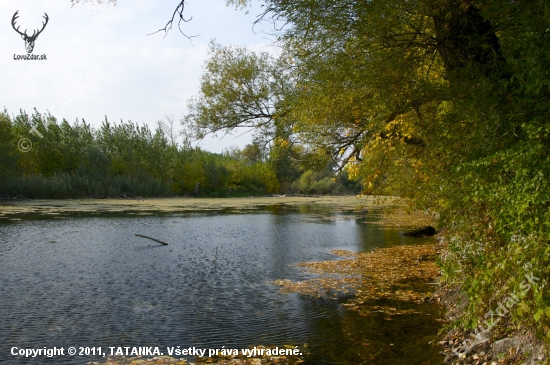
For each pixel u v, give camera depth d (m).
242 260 15.16
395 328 7.79
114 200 50.34
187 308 9.37
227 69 12.23
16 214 30.39
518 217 4.45
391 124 8.60
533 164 4.39
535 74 4.68
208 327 8.11
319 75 7.96
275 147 12.48
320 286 11.21
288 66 11.04
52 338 7.59
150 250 17.08
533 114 4.93
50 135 52.44
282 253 16.64
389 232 23.38
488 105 5.47
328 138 10.59
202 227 25.50
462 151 6.08
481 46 6.01
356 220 30.55
